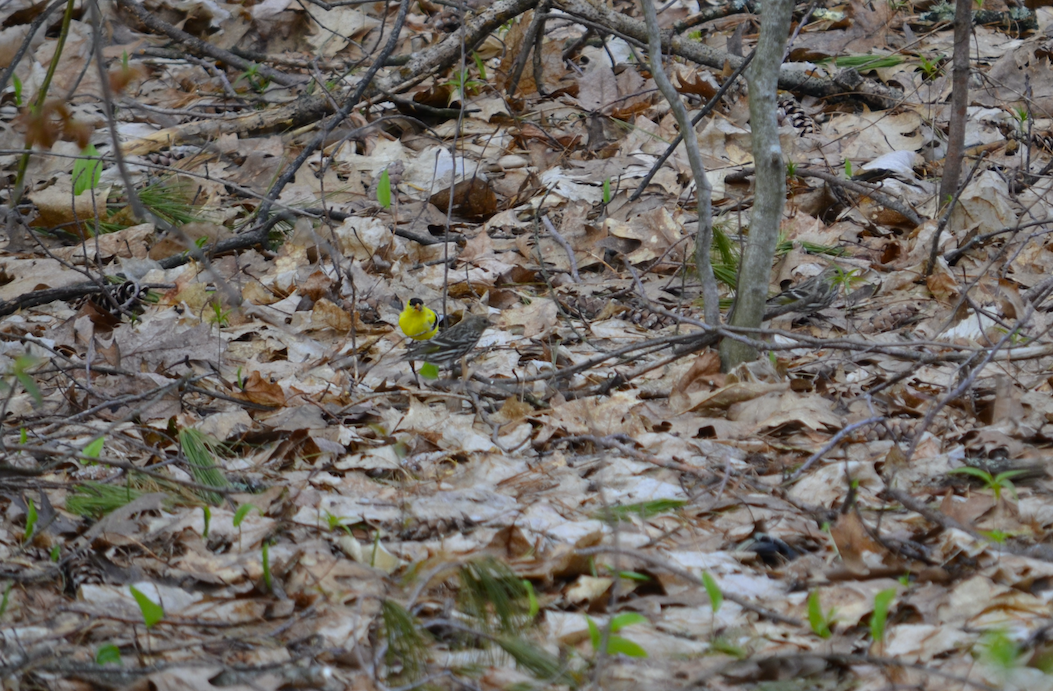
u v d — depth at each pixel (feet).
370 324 32.53
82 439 23.40
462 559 16.67
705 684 14.32
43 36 50.75
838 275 32.37
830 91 48.91
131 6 51.49
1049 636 14.66
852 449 22.22
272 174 43.21
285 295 34.09
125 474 21.27
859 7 54.70
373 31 54.90
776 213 24.90
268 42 54.60
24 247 38.73
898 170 42.09
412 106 47.75
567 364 28.94
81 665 14.53
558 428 24.03
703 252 25.62
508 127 47.34
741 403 24.25
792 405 23.79
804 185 41.24
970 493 19.85
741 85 48.06
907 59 52.03
